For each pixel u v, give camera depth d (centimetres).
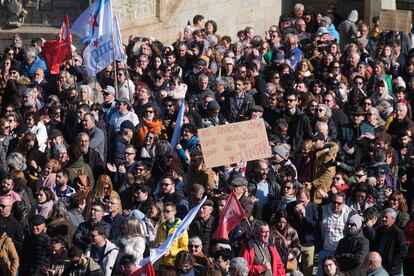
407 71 4197
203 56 3969
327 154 3175
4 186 2817
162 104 3544
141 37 4231
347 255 2748
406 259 2867
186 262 2594
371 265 2694
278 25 5112
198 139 3156
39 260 2700
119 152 3228
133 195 2922
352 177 3127
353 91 3831
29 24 4434
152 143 3203
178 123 3319
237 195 2877
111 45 3584
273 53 4197
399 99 3816
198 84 3728
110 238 2758
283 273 2703
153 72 3800
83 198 2891
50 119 3344
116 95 3584
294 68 4300
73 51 3891
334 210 2877
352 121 3459
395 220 2886
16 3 4391
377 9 5334
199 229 2795
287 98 3494
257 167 3017
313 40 4594
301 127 3431
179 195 2892
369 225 2845
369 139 3259
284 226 2822
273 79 3847
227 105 3638
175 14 4788
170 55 3969
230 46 4306
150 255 2558
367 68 4144
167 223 2728
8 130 3183
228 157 3019
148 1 4669
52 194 2853
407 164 3322
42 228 2705
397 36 4628
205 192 2923
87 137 3092
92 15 3594
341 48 4881
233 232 2800
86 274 2562
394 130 3500
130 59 4025
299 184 3025
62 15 4431
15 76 3647
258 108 3453
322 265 2708
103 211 2778
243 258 2588
